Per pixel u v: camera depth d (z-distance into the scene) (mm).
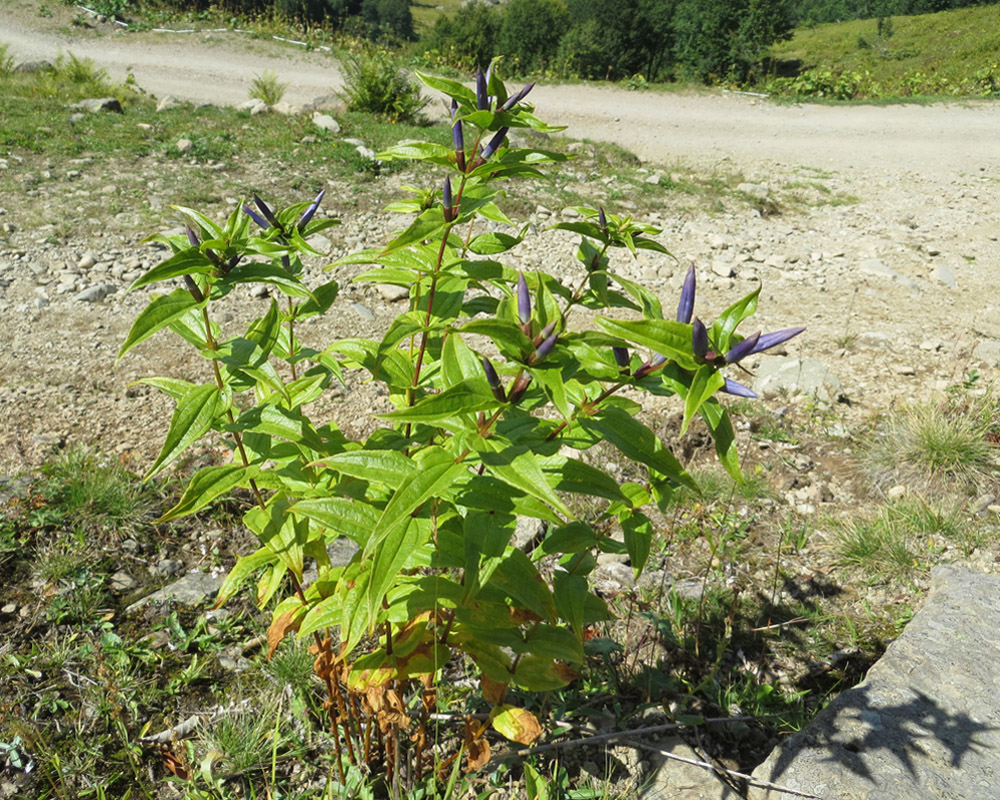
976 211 11953
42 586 3553
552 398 1581
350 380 5844
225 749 2812
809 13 62250
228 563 3855
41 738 2850
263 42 23562
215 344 2074
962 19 40250
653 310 2020
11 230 8070
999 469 4922
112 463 4414
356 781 2686
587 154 13664
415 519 1851
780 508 4707
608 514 2426
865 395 6039
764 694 3260
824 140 17078
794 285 8742
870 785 2525
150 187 9648
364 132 13125
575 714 3041
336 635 3334
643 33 33969
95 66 19172
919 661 3062
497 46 36312
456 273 2230
